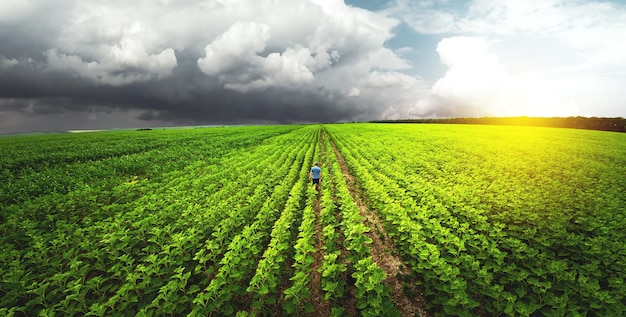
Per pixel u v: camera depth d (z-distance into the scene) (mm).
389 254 9570
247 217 11992
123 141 45781
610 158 26734
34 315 6680
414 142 38562
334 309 6410
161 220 11000
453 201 12484
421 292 7629
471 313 6086
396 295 7547
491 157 25828
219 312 6691
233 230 10398
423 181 15805
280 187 15219
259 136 55156
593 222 9711
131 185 16734
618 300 6020
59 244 9016
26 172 22359
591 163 22859
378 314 5824
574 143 37688
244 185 17344
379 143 37250
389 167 20438
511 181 17156
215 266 8477
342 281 7562
